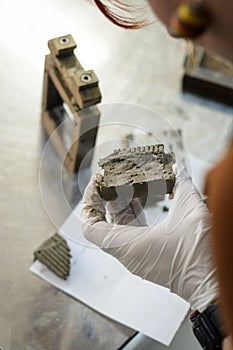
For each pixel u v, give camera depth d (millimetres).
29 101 784
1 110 772
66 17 856
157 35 838
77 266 689
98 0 437
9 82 796
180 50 820
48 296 671
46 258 683
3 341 641
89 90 656
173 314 671
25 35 838
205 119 782
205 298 568
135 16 443
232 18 297
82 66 699
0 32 837
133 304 675
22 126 764
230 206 302
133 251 609
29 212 711
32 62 816
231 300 305
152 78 807
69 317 663
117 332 660
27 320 655
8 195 719
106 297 677
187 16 300
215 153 754
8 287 669
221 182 307
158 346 653
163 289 685
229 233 300
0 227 700
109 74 806
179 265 595
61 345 646
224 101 791
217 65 779
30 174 731
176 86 803
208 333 537
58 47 668
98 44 833
